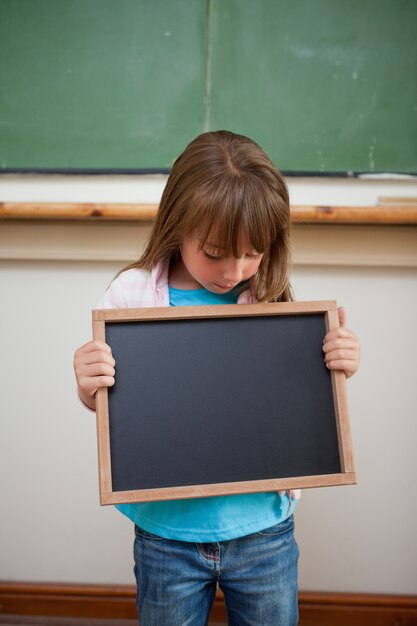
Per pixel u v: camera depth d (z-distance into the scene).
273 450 0.87
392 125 1.35
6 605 1.45
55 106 1.36
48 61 1.36
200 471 0.85
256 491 0.85
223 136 0.95
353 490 1.41
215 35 1.34
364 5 1.33
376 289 1.37
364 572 1.43
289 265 0.97
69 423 1.42
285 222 0.93
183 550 0.92
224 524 0.91
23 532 1.44
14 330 1.40
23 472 1.43
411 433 1.40
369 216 1.27
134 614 1.44
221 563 0.92
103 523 1.44
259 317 0.91
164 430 0.86
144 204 1.29
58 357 1.40
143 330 0.89
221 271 0.87
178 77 1.35
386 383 1.39
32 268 1.39
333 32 1.33
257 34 1.34
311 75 1.34
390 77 1.34
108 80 1.36
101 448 0.83
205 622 0.97
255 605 0.94
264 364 0.89
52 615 1.45
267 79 1.34
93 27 1.35
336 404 0.89
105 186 1.38
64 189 1.38
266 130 1.35
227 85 1.35
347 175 1.35
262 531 0.94
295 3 1.33
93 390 0.85
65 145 1.37
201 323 0.90
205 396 0.88
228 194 0.84
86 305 1.39
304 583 1.44
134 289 0.98
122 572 1.45
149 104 1.36
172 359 0.88
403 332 1.38
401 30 1.33
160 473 0.85
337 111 1.35
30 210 1.29
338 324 0.90
